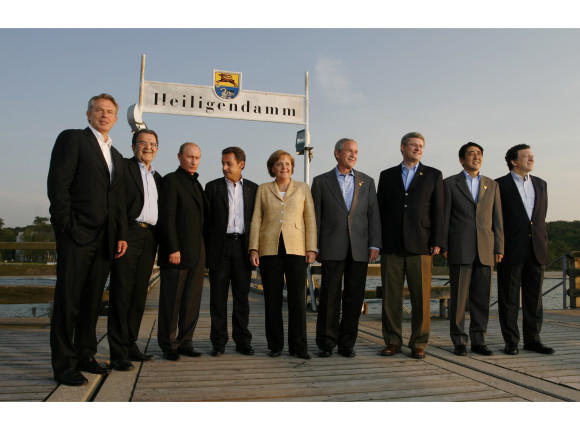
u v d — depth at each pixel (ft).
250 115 19.35
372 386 8.09
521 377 8.86
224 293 10.80
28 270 20.62
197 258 10.32
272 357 10.55
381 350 11.53
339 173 11.58
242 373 8.87
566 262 23.32
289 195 10.98
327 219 11.19
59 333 7.86
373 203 11.46
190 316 10.46
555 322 17.84
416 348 10.75
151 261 9.93
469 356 10.92
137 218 9.51
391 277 11.27
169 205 10.02
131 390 7.57
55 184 7.89
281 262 10.77
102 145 8.62
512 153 12.24
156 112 18.11
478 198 11.55
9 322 15.48
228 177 11.07
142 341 12.23
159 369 9.07
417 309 10.89
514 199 11.92
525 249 11.57
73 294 8.00
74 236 7.99
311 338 13.67
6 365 9.12
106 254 8.53
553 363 10.20
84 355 8.52
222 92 19.03
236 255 10.88
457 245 11.32
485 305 11.44
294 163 11.32
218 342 10.63
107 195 8.50
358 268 11.05
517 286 11.65
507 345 11.41
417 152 11.35
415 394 7.63
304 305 10.71
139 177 9.64
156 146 10.22
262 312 20.30
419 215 11.02
